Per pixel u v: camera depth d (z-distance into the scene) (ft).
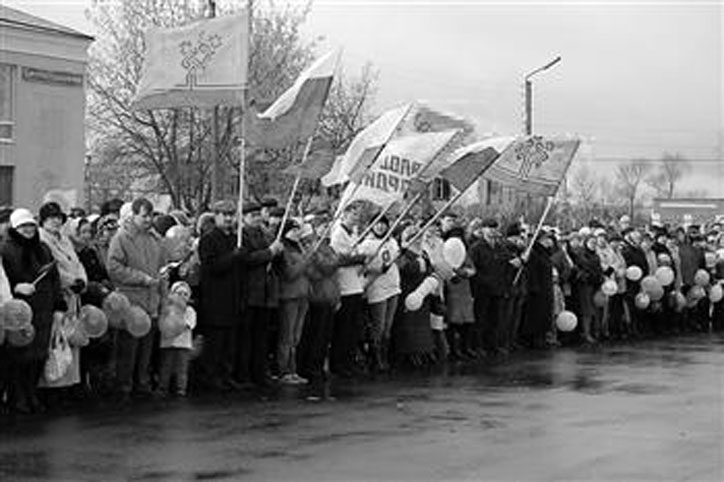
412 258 50.14
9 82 135.13
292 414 36.09
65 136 138.72
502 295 55.62
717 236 85.05
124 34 134.31
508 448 30.55
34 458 28.40
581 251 63.46
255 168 121.39
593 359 54.65
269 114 45.98
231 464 28.07
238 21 43.93
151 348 39.52
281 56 133.90
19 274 34.55
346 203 47.65
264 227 43.47
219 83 44.04
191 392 40.57
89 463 27.89
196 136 128.77
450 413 36.76
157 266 39.09
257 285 41.98
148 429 32.78
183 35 44.75
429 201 58.54
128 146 134.62
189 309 39.83
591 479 26.76
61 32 137.18
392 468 27.81
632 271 67.21
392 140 48.55
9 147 134.92
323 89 45.96
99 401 37.81
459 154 52.85
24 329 33.45
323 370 46.01
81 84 139.54
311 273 44.52
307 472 27.27
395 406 38.17
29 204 136.46
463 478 26.76
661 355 56.95
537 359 54.34
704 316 76.02
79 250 39.19
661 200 247.09
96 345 38.58
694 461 28.86
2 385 35.58
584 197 211.20
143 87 45.29
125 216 40.70
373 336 48.75
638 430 33.63
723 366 51.88
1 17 134.92
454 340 54.13
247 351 42.39
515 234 58.80
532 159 59.82
